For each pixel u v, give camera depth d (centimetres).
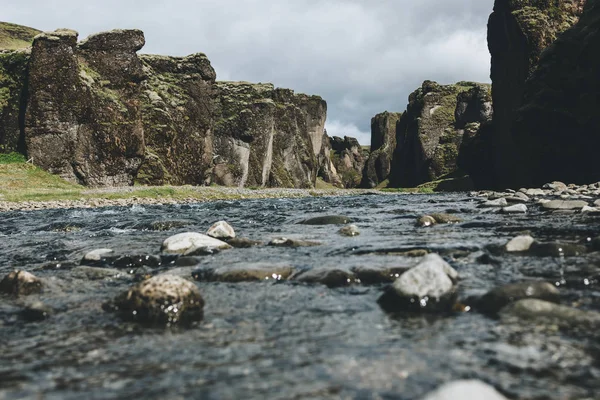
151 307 312
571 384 179
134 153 4244
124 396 185
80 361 230
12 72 4112
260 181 6488
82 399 183
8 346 259
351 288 373
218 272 443
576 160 4081
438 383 184
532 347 220
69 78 3938
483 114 10606
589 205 959
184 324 291
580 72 3962
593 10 4188
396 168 13612
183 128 5088
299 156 8612
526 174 4681
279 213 1461
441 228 759
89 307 346
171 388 191
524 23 5431
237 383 193
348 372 200
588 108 3888
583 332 236
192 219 1289
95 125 4022
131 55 4444
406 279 322
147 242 765
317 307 319
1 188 3077
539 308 268
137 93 4478
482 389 148
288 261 496
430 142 11100
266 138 6562
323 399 173
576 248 464
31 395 189
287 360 219
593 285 337
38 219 1502
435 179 10488
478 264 432
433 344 232
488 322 264
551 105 4116
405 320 279
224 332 271
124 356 235
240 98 6412
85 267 513
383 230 775
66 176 3888
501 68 6088
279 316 301
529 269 399
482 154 6381
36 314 328
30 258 633
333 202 2327
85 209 2141
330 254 534
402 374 195
